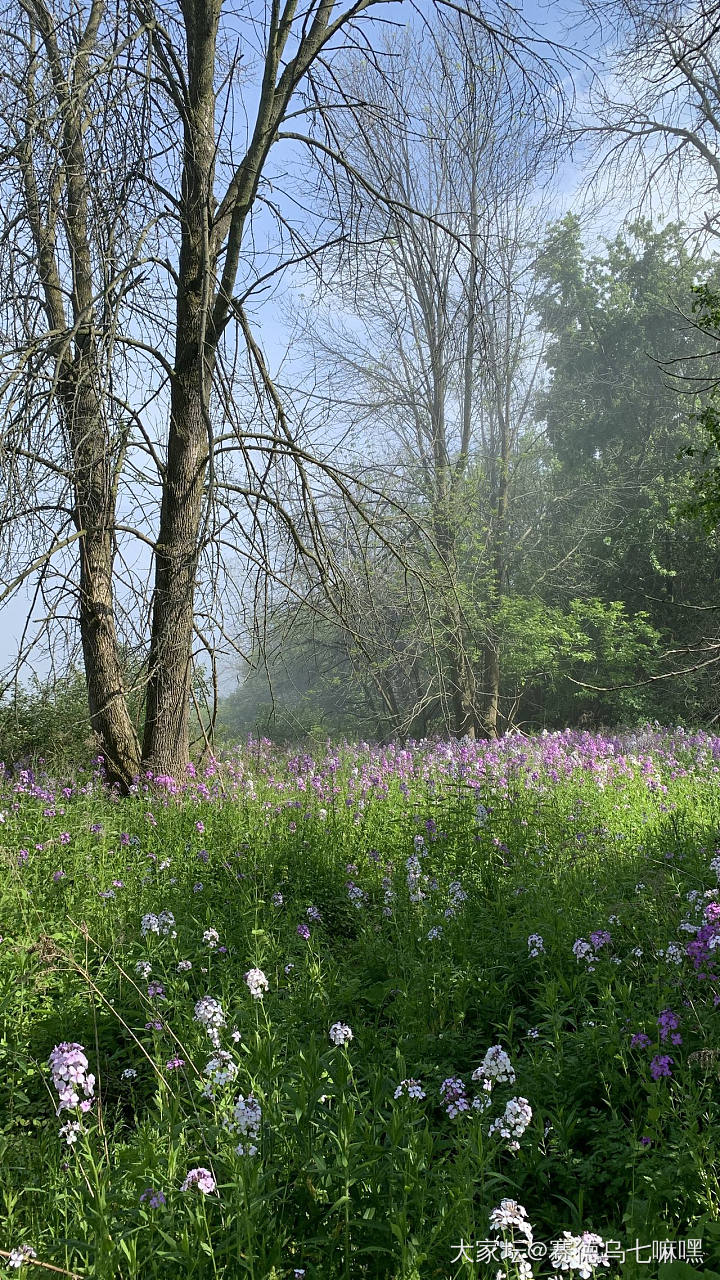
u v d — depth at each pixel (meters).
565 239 29.53
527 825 8.38
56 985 5.37
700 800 10.78
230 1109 3.40
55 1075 3.21
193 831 8.98
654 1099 3.59
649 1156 3.51
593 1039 4.20
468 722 22.62
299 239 11.70
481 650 22.78
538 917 5.93
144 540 11.55
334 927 6.99
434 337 21.28
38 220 9.78
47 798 9.48
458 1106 3.62
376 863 7.94
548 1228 3.37
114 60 9.37
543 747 15.87
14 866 7.40
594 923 5.70
